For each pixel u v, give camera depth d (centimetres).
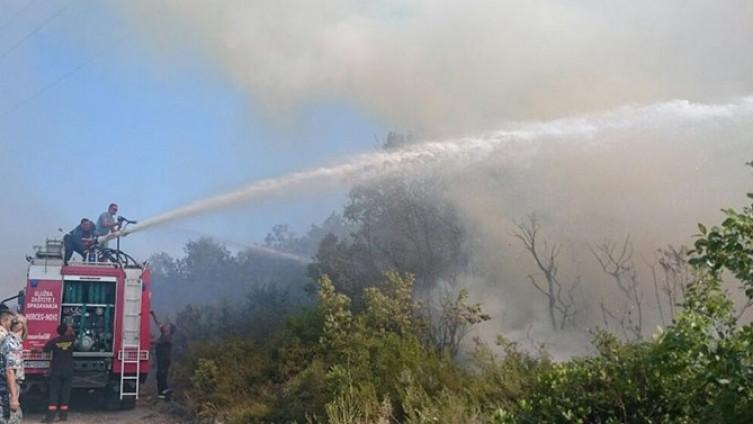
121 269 1781
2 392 1050
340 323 1220
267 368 1434
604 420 718
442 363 1048
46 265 1739
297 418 1088
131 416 1655
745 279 561
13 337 1060
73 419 1622
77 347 1722
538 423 723
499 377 938
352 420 917
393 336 1119
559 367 790
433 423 848
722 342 577
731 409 552
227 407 1385
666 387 674
